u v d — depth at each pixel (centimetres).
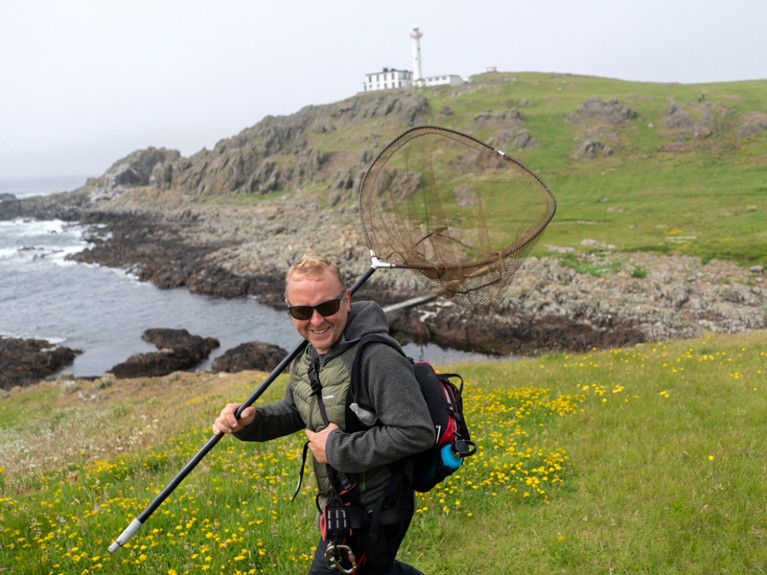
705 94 12250
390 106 13525
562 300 3947
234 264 6097
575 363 1453
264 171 11769
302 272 320
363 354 317
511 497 680
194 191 12644
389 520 321
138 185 14925
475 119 11944
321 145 12525
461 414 341
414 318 3859
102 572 534
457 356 3391
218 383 2338
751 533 550
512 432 891
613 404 980
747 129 10181
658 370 1225
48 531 625
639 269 4528
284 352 3688
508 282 361
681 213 6844
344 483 323
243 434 373
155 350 3966
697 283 4150
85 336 4350
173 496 710
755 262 4544
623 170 9381
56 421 1839
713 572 507
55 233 10206
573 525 607
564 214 7375
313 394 333
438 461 328
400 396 309
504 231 357
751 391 1003
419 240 370
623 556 540
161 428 1289
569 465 750
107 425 1575
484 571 548
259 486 744
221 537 589
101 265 6988
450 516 646
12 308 5203
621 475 704
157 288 5738
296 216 8950
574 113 11700
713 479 657
